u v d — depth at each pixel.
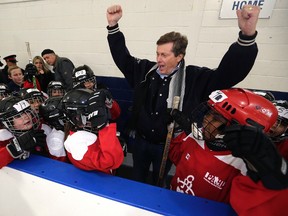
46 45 2.72
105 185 0.68
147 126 1.22
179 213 0.57
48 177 0.71
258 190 0.50
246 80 1.97
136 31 2.20
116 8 1.15
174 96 1.12
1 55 3.10
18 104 0.85
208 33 1.96
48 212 0.80
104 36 2.37
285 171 0.41
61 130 1.05
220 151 0.73
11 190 0.83
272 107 0.60
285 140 0.83
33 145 0.84
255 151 0.42
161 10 2.05
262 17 1.75
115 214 0.65
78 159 0.73
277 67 1.85
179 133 1.15
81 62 2.60
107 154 0.72
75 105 0.77
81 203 0.69
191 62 2.09
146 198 0.63
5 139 0.89
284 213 0.48
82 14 2.37
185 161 0.86
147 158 1.38
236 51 0.88
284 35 1.75
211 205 0.60
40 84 2.63
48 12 2.53
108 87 2.49
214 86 1.04
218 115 0.65
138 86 1.24
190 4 1.94
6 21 2.82
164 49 1.06
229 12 1.83
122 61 1.28
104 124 0.76
